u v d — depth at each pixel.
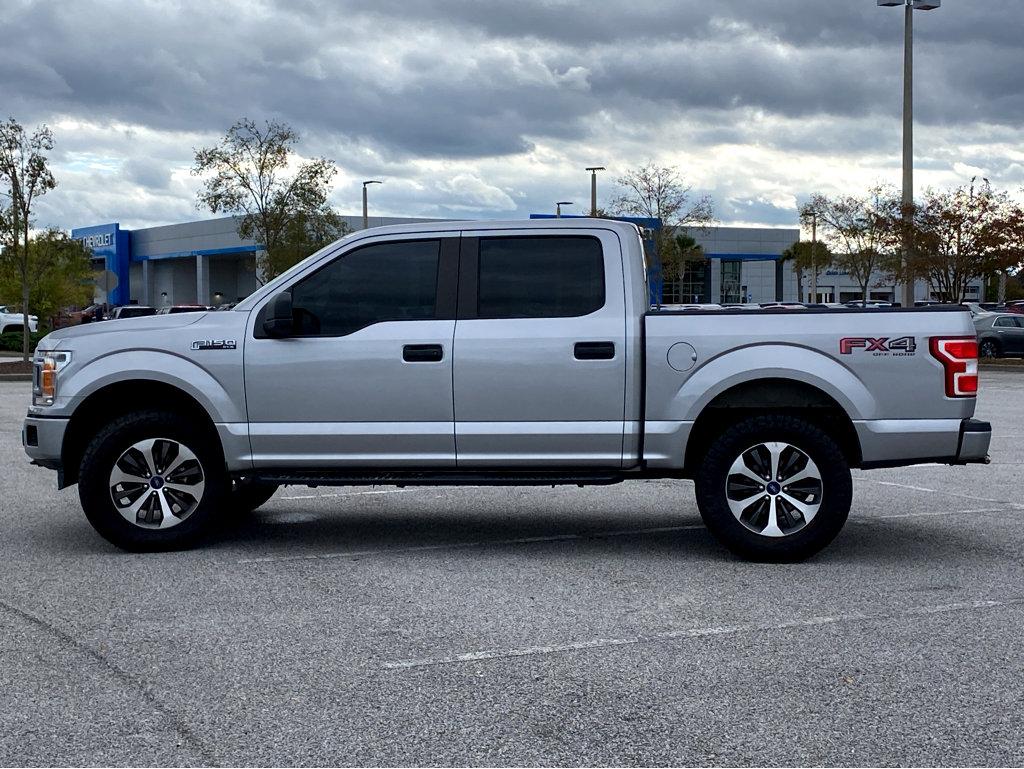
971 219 38.19
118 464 7.47
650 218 54.91
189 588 6.53
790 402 7.30
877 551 7.59
